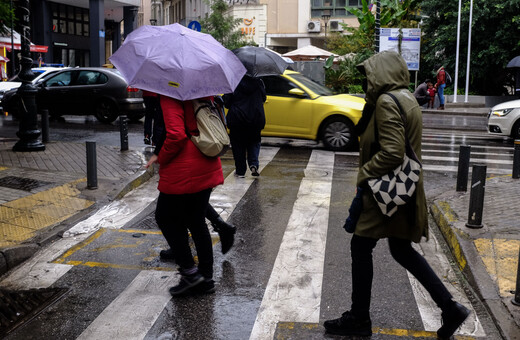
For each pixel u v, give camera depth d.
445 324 3.52
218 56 4.11
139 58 3.94
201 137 4.01
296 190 7.79
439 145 13.40
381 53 3.48
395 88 3.40
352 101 11.31
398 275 4.71
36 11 36.28
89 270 4.78
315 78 25.78
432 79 29.56
